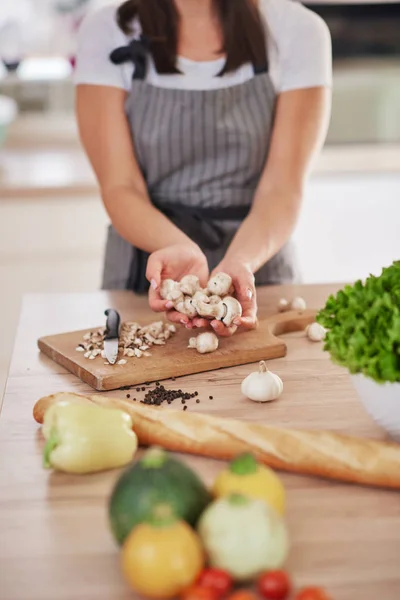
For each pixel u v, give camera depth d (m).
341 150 2.85
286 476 0.88
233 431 0.90
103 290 1.75
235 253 1.47
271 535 0.65
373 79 2.82
